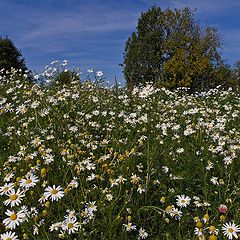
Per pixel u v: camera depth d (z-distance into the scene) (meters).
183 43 36.38
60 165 4.65
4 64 38.47
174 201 4.17
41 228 3.31
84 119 6.99
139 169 4.58
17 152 5.23
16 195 3.15
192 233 3.51
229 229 3.08
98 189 4.06
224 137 6.12
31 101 7.74
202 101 11.62
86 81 9.70
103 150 5.55
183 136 6.39
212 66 36.09
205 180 4.55
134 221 3.79
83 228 3.37
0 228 3.46
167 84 35.41
